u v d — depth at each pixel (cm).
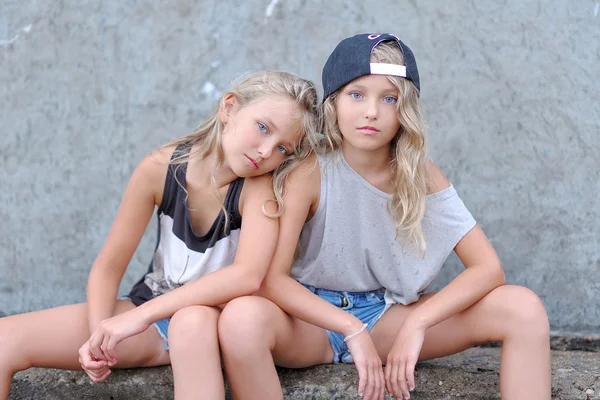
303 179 184
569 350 226
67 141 235
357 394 179
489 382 185
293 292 177
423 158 181
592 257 228
